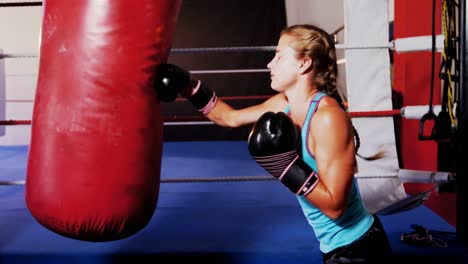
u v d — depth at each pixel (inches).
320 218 44.5
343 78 204.1
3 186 118.6
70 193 38.9
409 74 102.6
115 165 39.1
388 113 68.7
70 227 40.3
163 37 41.1
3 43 233.3
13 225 73.9
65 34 38.8
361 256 43.2
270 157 37.5
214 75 249.4
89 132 38.4
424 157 103.3
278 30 251.4
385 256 45.0
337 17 237.9
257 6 252.4
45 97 40.1
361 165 73.2
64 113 38.7
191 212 83.3
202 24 252.1
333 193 37.6
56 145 39.1
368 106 72.1
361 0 70.0
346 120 39.8
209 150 203.2
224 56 249.9
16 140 240.2
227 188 110.3
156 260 58.9
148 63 40.0
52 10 39.9
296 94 44.3
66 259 59.2
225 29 252.1
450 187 72.9
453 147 62.1
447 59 57.8
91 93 38.2
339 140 38.6
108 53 38.1
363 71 71.5
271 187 111.0
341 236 43.9
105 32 38.0
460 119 60.1
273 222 75.0
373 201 73.8
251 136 38.6
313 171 38.0
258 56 249.6
